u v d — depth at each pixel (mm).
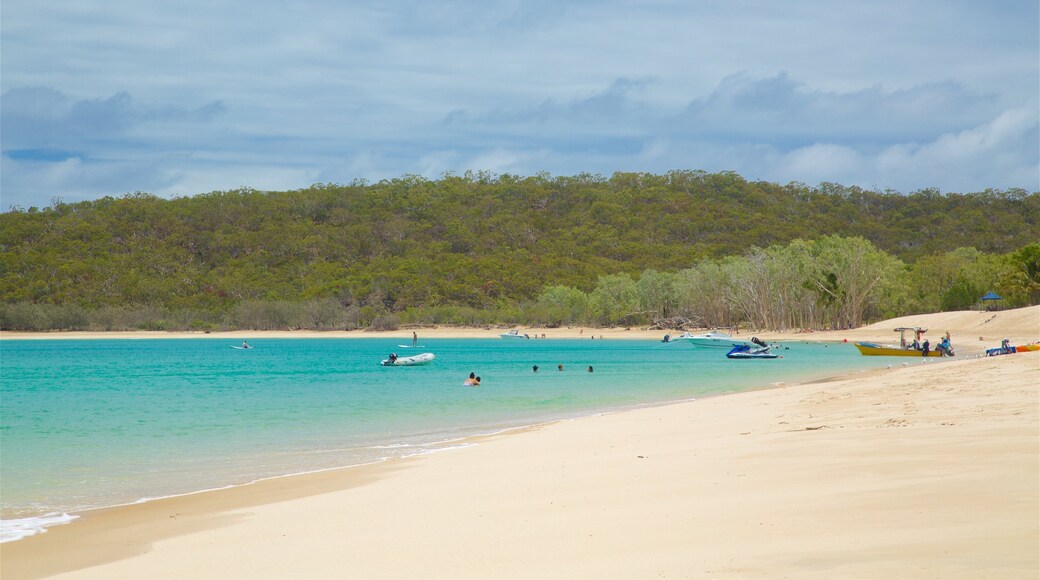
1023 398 21797
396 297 182000
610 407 34969
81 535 13555
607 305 167500
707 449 17688
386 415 33562
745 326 151625
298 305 173750
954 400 23156
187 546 12000
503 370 66625
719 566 8367
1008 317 101438
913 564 7609
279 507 14922
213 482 18859
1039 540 8047
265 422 31609
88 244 192250
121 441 26578
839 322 133000
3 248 185875
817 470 13547
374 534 11625
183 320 169875
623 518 11320
